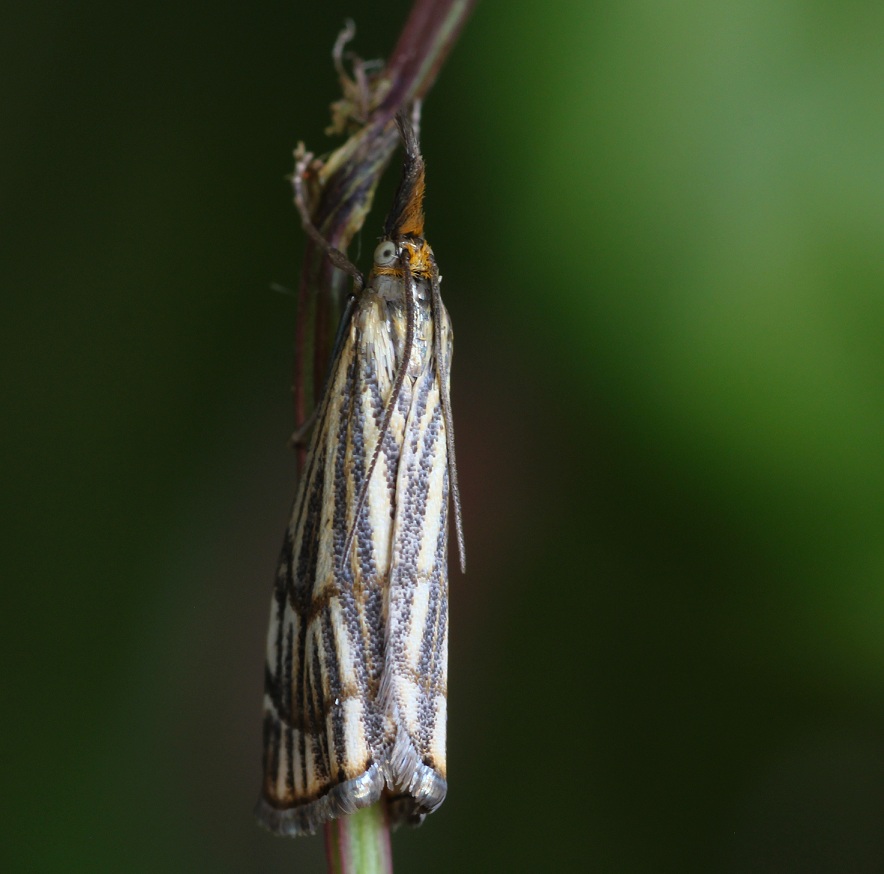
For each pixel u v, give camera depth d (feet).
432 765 0.34
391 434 0.35
